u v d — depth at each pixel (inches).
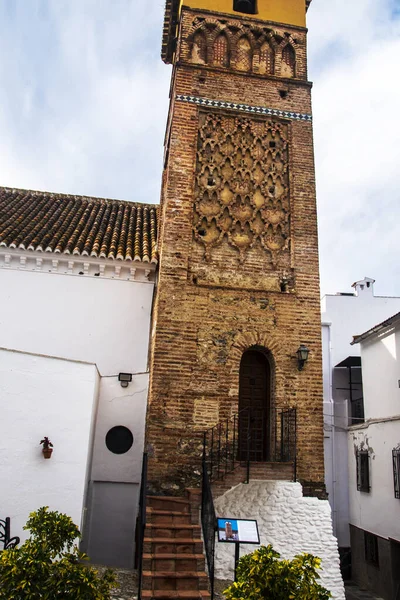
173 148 546.9
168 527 390.0
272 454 477.4
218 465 430.9
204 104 568.4
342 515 737.6
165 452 454.0
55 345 544.1
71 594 217.0
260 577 217.8
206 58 593.6
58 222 664.4
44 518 274.4
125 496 492.1
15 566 217.3
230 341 495.2
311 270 531.8
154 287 574.6
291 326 510.0
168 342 483.5
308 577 220.2
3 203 724.7
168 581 347.9
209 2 609.9
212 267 518.3
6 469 366.6
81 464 394.0
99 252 571.8
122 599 331.3
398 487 605.3
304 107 590.6
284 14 624.7
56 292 560.4
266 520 433.4
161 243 531.8
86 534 474.3
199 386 477.1
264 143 572.1
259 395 507.2
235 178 553.9
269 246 536.1
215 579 403.5
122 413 511.5
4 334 538.3
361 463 712.4
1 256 556.4
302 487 462.0
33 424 382.3
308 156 571.8
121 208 780.0
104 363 546.9
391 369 660.7
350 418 775.1
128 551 475.8
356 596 627.8
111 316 561.0
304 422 482.6
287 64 613.6
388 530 620.4
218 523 317.1
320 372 499.5
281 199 556.1
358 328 884.0
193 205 535.2
